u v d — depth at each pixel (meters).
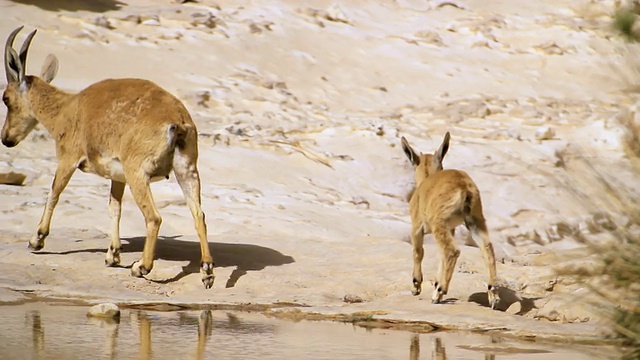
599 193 11.88
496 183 34.25
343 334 15.15
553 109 43.34
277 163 33.41
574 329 15.54
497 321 15.96
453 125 40.47
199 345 13.61
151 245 18.61
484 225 17.00
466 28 52.28
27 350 12.78
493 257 16.95
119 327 14.86
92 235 22.42
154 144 18.25
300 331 15.23
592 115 42.41
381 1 54.38
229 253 20.91
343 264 20.53
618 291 12.21
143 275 18.77
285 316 16.80
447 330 15.80
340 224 27.88
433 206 16.94
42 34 41.78
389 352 13.68
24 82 20.27
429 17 53.34
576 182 12.63
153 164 18.36
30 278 18.44
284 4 50.69
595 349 13.97
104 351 12.89
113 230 19.39
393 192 33.09
